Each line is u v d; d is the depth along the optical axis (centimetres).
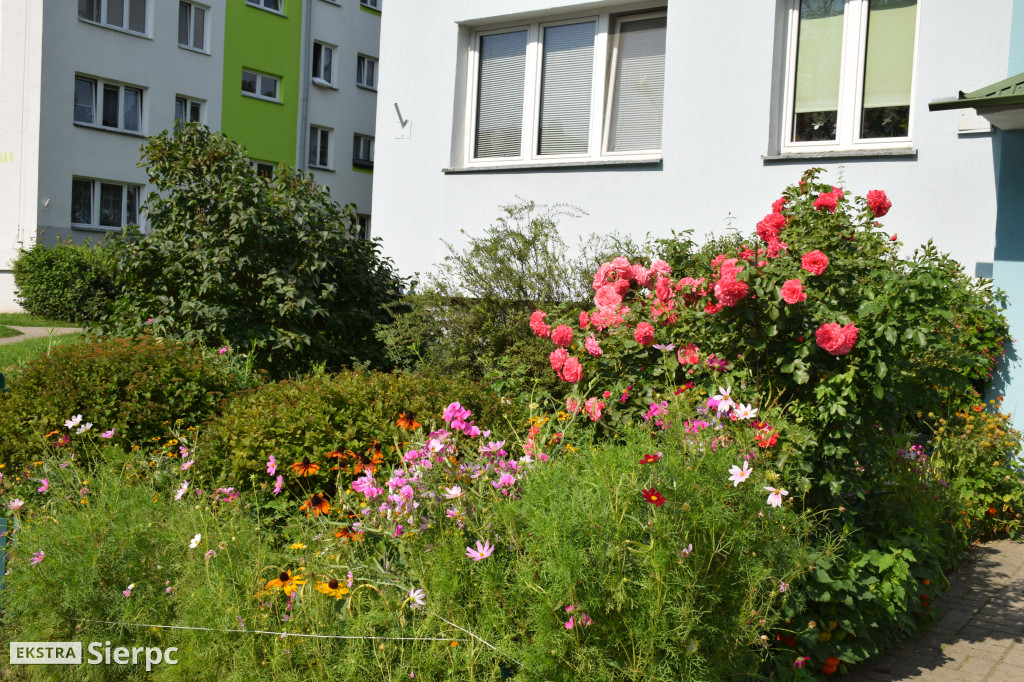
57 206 2133
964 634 423
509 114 953
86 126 2172
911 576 401
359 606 324
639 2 845
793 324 379
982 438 581
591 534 288
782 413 379
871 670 381
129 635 352
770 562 316
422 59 993
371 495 352
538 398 525
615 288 487
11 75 2116
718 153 788
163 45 2309
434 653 299
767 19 755
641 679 281
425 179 995
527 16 920
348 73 2816
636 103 864
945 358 437
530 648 285
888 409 388
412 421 432
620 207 849
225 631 317
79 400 516
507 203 927
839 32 736
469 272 768
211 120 2430
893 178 697
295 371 726
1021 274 624
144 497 392
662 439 338
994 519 582
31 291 1914
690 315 418
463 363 730
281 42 2581
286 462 433
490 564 304
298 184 806
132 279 745
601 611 286
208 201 751
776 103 764
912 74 702
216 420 482
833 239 436
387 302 842
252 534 372
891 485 444
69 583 350
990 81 654
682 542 287
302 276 751
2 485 477
